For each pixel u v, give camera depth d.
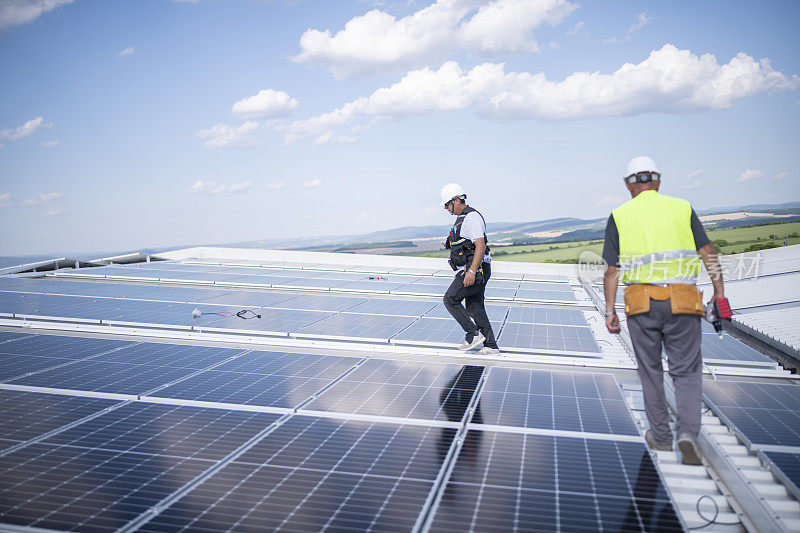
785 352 7.34
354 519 3.10
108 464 3.78
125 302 11.16
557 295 13.16
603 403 5.07
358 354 7.42
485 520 3.09
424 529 3.01
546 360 6.93
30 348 7.34
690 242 4.39
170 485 3.49
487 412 4.82
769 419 4.62
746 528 3.35
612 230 4.58
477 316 7.23
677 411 4.29
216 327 8.65
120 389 5.46
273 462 3.82
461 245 7.03
